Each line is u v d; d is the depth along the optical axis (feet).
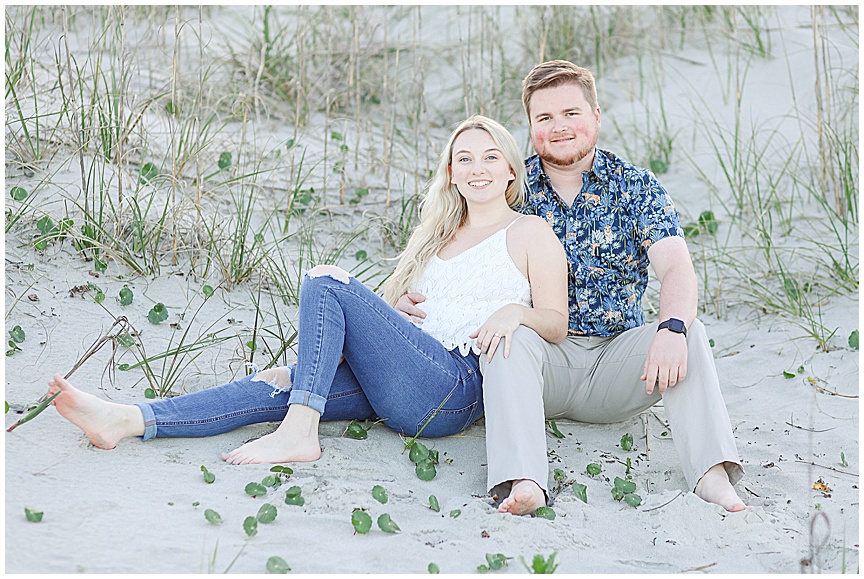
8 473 8.68
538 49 22.77
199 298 13.48
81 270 13.24
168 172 15.88
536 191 11.27
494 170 10.55
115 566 7.29
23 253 13.15
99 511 8.15
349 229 16.26
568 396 10.69
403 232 15.97
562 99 10.89
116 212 14.24
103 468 9.04
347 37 23.13
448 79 23.04
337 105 20.86
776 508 9.16
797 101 20.48
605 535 8.50
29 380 10.82
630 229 11.01
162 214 14.55
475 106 20.29
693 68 22.67
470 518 8.60
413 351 9.87
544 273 10.26
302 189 16.83
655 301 15.31
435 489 9.34
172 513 8.26
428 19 25.49
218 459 9.51
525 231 10.41
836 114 18.66
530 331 9.76
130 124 16.78
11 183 14.33
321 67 22.12
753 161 19.04
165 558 7.48
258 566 7.48
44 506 8.13
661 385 9.59
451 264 10.65
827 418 11.59
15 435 9.48
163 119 17.67
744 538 8.49
